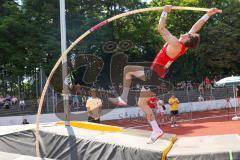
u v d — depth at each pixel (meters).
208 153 6.75
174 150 7.18
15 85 19.91
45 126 9.12
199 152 6.82
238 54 32.47
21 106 19.33
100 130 9.10
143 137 8.16
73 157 8.03
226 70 33.72
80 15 24.89
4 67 23.56
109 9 26.88
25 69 23.56
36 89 18.89
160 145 7.34
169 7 5.64
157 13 30.12
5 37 23.33
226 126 18.75
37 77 19.00
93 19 24.47
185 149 7.18
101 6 26.42
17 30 23.53
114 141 7.73
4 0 24.95
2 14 24.70
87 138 7.96
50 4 24.06
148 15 30.30
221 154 6.73
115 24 26.80
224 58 32.38
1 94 19.77
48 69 23.11
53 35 24.02
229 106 25.09
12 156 7.98
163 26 5.54
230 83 20.83
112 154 7.53
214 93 26.45
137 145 7.36
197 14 32.62
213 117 22.42
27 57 23.53
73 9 24.78
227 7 33.94
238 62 33.09
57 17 24.45
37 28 23.97
